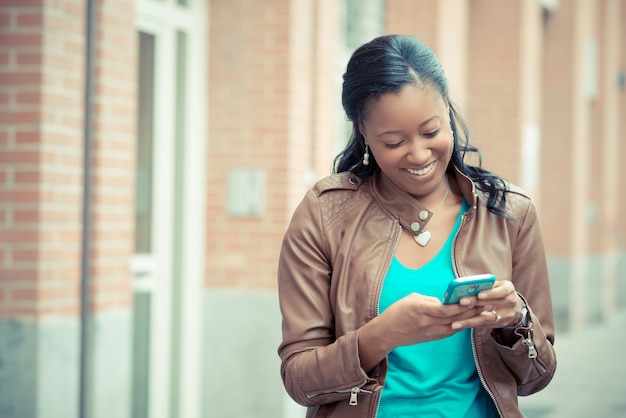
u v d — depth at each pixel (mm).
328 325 2848
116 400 6488
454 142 2922
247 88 8164
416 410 2771
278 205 8117
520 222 2885
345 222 2896
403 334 2568
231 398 8195
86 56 6109
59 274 6047
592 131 20906
